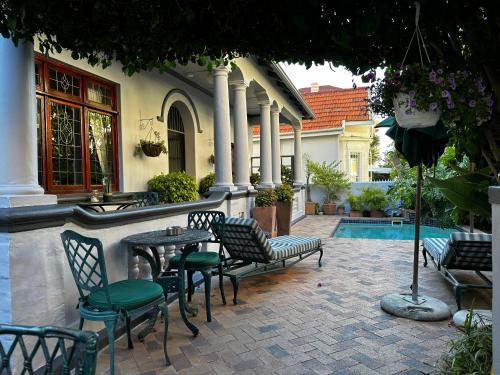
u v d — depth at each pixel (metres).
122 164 6.50
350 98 17.55
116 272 3.52
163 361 2.85
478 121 2.36
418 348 3.03
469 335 2.50
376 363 2.78
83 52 2.86
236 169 7.50
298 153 13.30
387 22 2.27
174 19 2.20
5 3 2.15
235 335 3.31
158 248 3.88
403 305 3.77
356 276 5.27
